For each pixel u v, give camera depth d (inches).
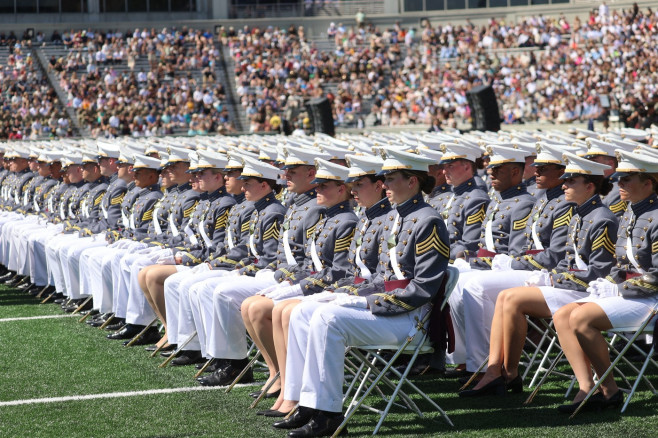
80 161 478.9
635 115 1091.9
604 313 242.5
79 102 1481.3
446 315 241.8
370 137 555.2
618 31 1518.2
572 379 270.1
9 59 1578.5
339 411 233.5
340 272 264.8
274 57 1632.6
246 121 1510.8
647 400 256.8
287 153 289.4
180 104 1499.8
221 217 334.0
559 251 279.1
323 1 1765.5
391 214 250.4
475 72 1515.7
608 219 258.5
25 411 263.4
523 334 266.1
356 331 233.9
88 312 406.6
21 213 557.6
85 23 1694.1
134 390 286.5
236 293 287.7
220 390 285.7
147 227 390.3
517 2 1684.3
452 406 260.5
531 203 302.7
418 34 1724.9
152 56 1579.7
